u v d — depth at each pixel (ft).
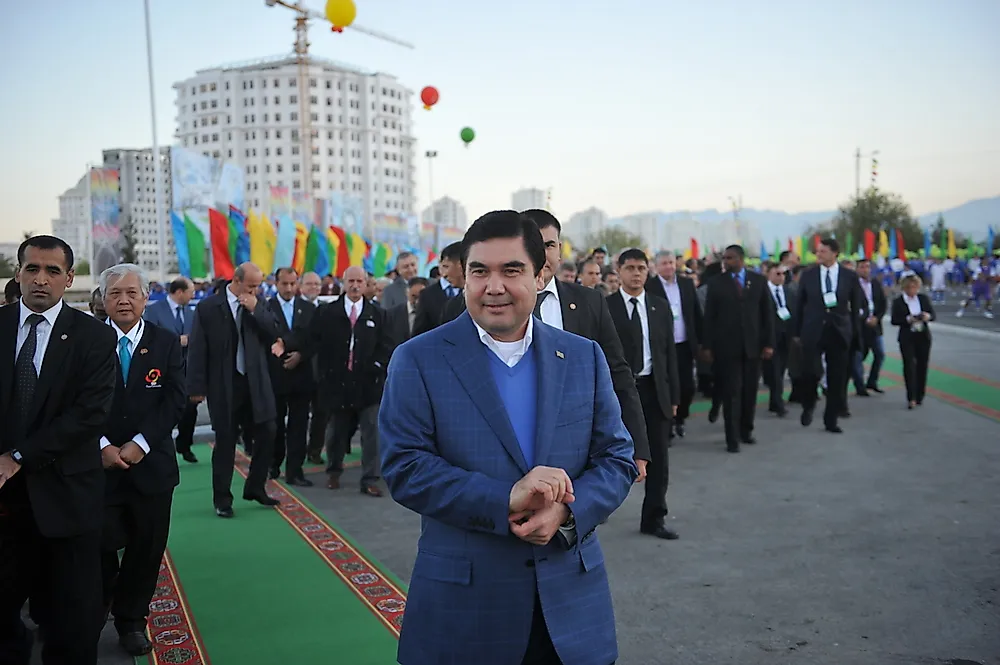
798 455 27.91
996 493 22.35
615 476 8.03
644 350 19.53
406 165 473.26
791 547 18.40
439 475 7.44
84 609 11.80
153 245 231.50
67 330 11.85
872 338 39.88
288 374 25.59
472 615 7.46
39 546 11.96
